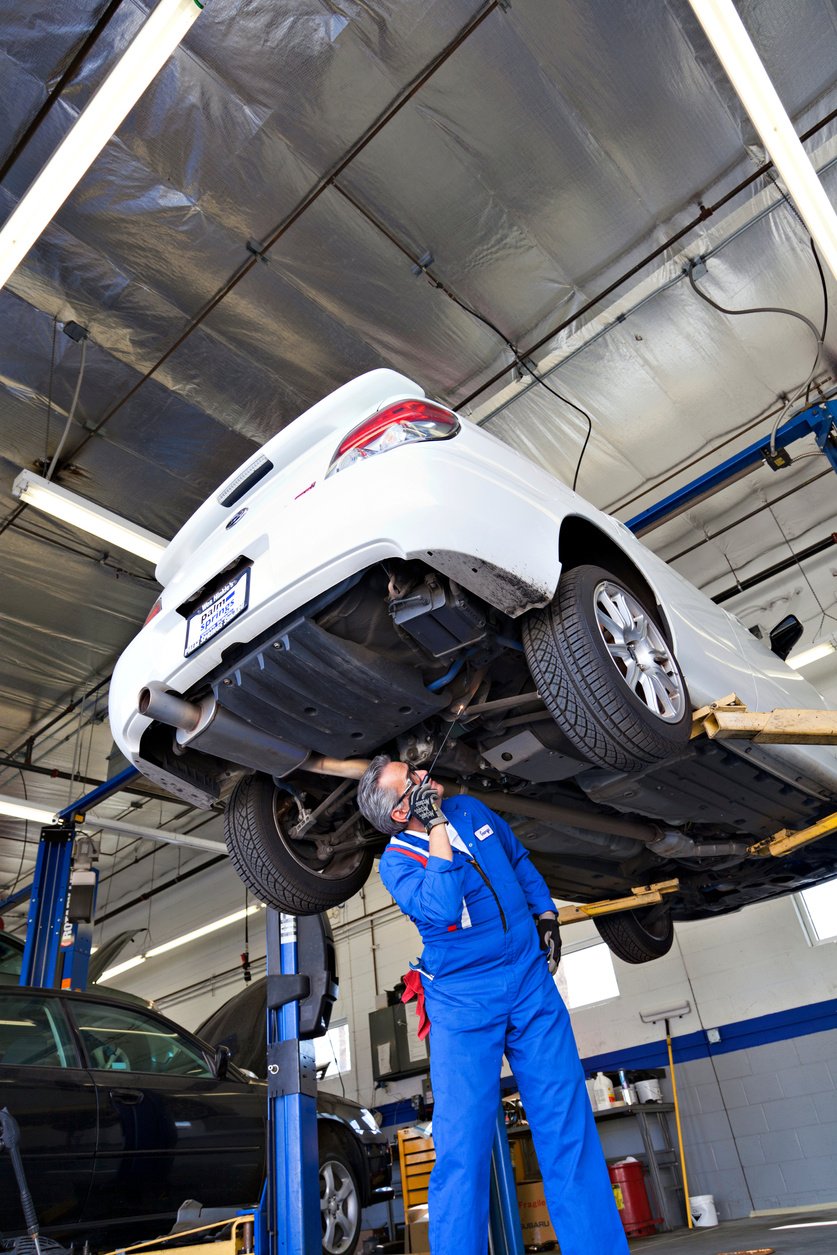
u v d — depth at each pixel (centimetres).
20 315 494
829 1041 648
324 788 279
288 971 298
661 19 399
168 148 423
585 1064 768
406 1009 905
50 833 698
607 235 495
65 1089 319
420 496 195
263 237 468
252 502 226
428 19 390
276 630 211
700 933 743
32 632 757
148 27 297
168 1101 352
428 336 536
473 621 211
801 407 618
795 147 358
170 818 1150
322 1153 399
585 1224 169
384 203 463
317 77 405
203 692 234
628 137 448
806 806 360
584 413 599
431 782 202
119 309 497
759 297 540
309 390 560
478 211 473
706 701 286
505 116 430
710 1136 679
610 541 263
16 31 379
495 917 195
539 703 251
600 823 312
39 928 661
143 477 607
